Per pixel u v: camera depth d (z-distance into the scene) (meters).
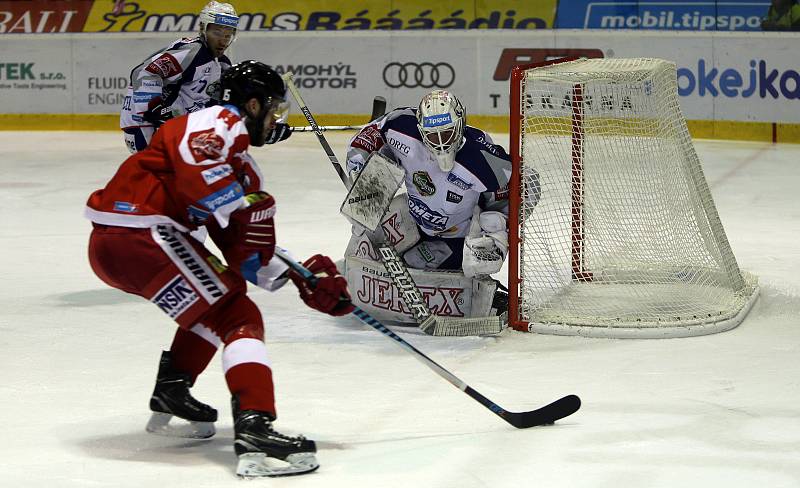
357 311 11.60
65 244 25.73
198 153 10.60
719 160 40.31
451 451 11.37
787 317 18.30
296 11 48.62
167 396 11.47
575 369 15.00
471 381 14.40
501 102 47.22
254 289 21.00
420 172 17.28
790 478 10.52
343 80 48.56
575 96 20.27
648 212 20.66
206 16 20.20
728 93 44.94
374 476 10.58
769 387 14.01
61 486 10.35
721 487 10.28
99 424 12.51
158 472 10.77
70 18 49.75
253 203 10.93
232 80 11.28
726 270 19.52
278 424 12.43
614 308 18.31
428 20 47.50
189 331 11.44
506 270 22.41
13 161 41.38
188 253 10.97
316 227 27.92
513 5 46.72
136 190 11.02
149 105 19.89
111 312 18.70
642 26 45.56
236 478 10.56
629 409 13.01
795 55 43.62
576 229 20.47
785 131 44.16
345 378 14.55
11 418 12.73
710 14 44.69
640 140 20.56
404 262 17.61
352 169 17.98
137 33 49.34
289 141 47.62
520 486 10.28
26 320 18.06
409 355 15.81
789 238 26.45
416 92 47.91
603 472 10.70
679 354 15.81
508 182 17.30
